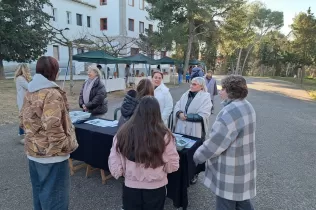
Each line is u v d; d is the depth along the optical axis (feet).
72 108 29.48
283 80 110.01
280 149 17.08
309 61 87.61
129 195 6.23
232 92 6.60
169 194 9.08
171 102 11.96
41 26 63.31
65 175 7.15
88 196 10.39
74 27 95.96
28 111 6.55
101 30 103.60
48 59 6.73
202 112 11.47
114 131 10.72
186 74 81.76
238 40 87.51
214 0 70.44
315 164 14.48
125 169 6.17
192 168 9.46
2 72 62.69
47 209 6.95
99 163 10.80
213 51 131.44
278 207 9.96
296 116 29.35
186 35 78.43
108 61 41.55
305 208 9.92
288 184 11.94
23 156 14.32
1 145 15.97
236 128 6.33
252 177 6.76
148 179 6.04
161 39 73.51
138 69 93.04
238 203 7.09
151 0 76.28
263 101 42.14
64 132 6.73
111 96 42.57
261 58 163.22
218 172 6.82
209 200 10.34
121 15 99.96
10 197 10.18
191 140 9.95
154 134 5.78
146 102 5.96
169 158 6.11
